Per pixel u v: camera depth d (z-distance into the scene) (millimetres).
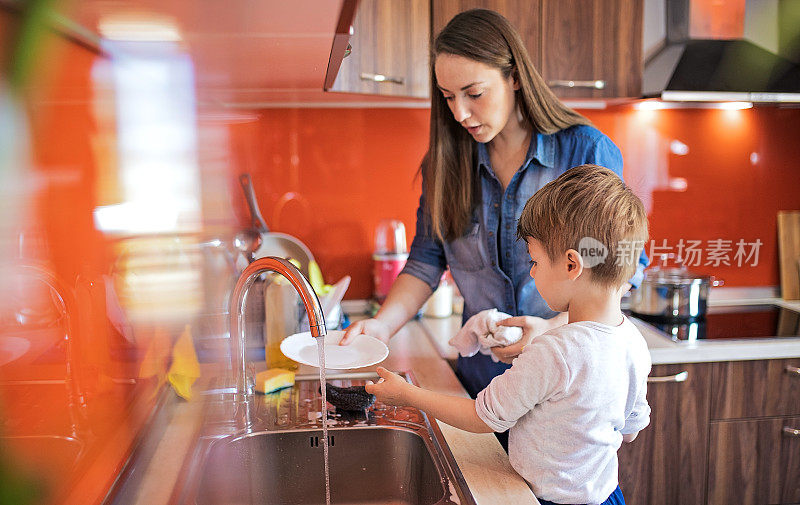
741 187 2455
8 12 418
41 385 843
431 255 1645
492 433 1180
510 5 1911
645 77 2025
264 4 629
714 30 2057
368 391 1145
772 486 1959
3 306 756
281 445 1222
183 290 1427
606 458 1004
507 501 942
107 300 1168
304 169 2268
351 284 2346
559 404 967
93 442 1000
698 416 1894
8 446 490
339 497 1238
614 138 2381
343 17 744
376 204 2318
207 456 1119
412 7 1853
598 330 979
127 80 1357
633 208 995
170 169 1674
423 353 1730
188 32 780
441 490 1010
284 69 1231
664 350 1835
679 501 1925
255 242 1718
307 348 1385
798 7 2025
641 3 1969
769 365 1903
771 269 2506
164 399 1283
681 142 2410
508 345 1303
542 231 1024
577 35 1957
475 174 1495
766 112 2430
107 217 1296
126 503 924
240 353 1244
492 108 1325
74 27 697
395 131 2295
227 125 2135
